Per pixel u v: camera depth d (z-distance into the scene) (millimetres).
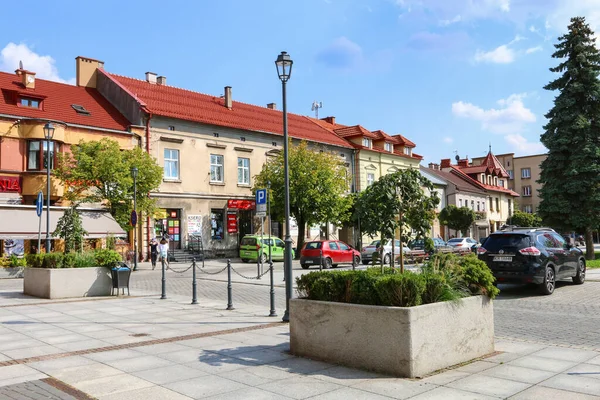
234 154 36969
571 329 9070
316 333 6855
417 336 5945
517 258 13859
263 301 13883
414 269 7598
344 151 46094
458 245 35719
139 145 31547
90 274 14961
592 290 14953
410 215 8188
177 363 6750
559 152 29250
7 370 6488
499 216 71750
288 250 10375
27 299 14188
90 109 31828
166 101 35156
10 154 26906
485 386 5539
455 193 60125
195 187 34344
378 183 8195
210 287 17859
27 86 30094
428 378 5871
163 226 32656
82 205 28516
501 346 7531
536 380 5758
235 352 7367
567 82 29359
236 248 36562
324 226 43406
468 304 6727
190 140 34281
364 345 6273
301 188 33781
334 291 6898
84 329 9492
